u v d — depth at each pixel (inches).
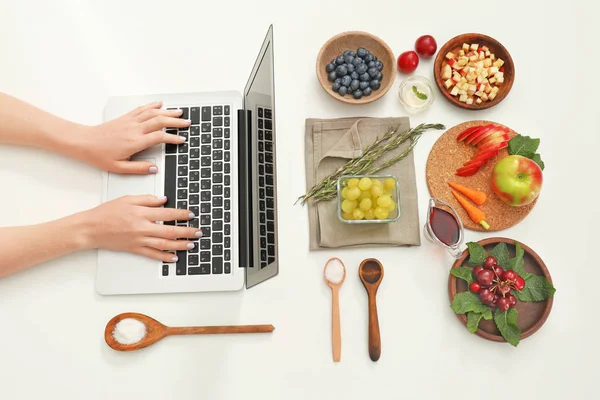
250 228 34.8
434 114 39.2
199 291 35.5
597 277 36.9
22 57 39.5
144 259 35.5
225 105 38.1
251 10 40.9
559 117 39.6
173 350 35.0
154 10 40.8
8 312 35.1
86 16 40.5
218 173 37.0
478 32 40.9
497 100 38.2
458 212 37.4
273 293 36.0
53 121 36.8
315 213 37.0
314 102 39.2
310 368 35.0
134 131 36.4
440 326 35.7
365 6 40.9
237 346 35.2
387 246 36.8
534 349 35.5
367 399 34.6
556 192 38.4
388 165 37.7
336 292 35.7
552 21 41.1
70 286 35.6
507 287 33.7
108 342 34.3
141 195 36.0
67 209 36.9
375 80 37.6
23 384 34.2
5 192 36.9
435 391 34.8
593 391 34.8
